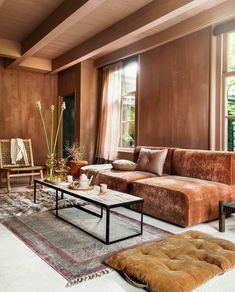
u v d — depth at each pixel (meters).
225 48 3.86
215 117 3.96
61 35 4.75
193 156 3.70
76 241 2.46
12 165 5.45
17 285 1.73
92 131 6.22
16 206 3.57
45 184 3.43
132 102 5.48
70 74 6.49
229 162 3.29
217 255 1.89
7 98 6.45
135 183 3.45
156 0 3.44
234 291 1.69
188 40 4.24
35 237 2.53
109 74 5.81
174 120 4.47
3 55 5.17
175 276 1.63
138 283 1.73
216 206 3.09
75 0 3.30
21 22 4.27
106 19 4.07
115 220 3.10
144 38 4.79
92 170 4.32
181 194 2.87
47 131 7.05
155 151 4.06
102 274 1.87
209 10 3.69
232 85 3.87
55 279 1.80
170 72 4.53
